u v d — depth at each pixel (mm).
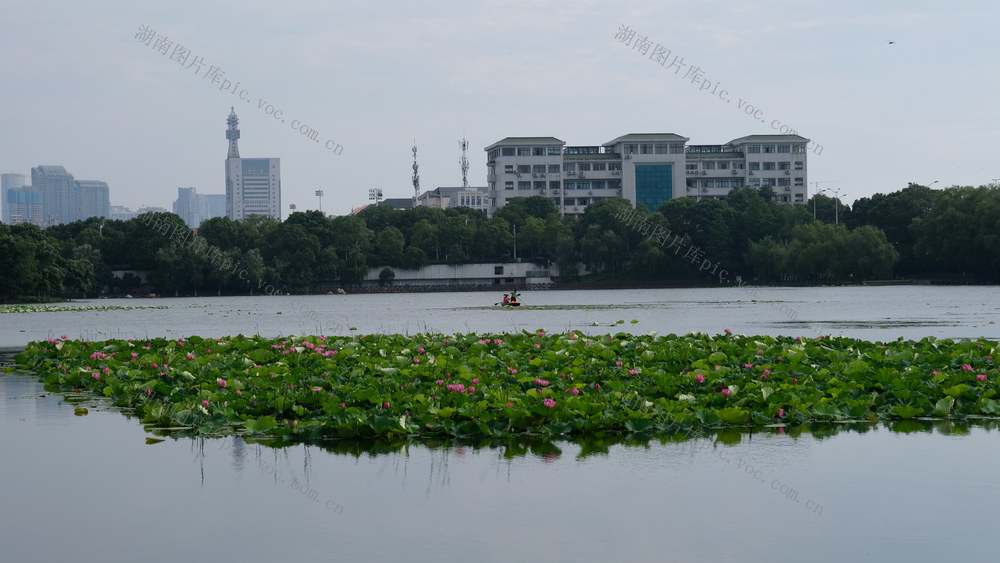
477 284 147375
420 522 10594
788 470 12711
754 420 15805
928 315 54875
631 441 14719
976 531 10141
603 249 133875
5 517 10906
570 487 11961
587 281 139250
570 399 15680
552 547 9734
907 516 10680
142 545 9891
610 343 25891
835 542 9844
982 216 108250
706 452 13859
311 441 14875
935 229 113062
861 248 115812
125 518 10820
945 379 17969
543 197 162375
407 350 24312
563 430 15047
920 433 15094
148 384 19031
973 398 16766
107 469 13117
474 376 18516
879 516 10695
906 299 79875
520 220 153125
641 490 11812
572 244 140375
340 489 11953
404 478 12461
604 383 18328
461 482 12242
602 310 67938
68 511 11117
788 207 136625
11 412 17969
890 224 128250
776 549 9633
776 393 16438
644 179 172625
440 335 29031
